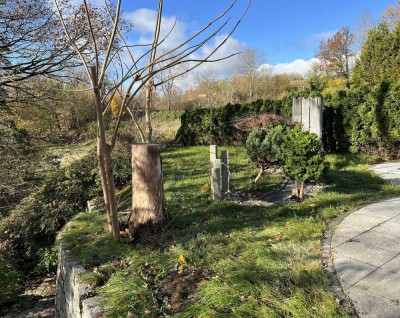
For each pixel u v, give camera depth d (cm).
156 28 363
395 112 919
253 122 956
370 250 328
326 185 643
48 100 843
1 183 883
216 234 393
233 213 491
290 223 421
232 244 357
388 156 962
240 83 3478
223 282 268
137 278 299
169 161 1058
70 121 1464
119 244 383
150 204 404
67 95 838
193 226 429
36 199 866
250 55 3388
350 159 925
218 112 1462
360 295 252
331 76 2869
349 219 421
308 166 532
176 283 287
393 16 2641
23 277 688
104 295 278
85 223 514
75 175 888
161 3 356
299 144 537
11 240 778
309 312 227
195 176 786
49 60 645
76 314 311
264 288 255
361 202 497
